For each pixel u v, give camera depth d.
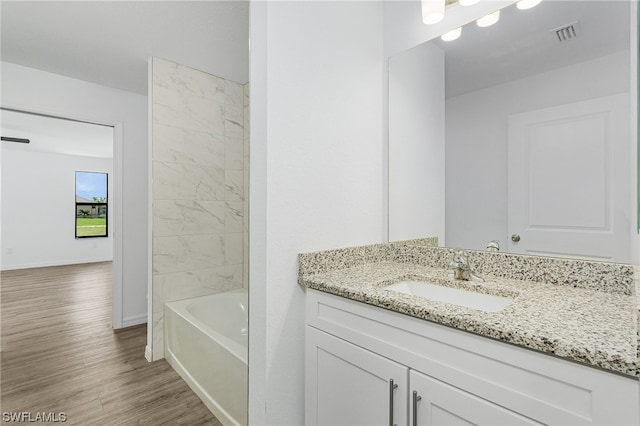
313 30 1.34
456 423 0.79
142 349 2.19
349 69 1.50
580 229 1.11
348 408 1.09
